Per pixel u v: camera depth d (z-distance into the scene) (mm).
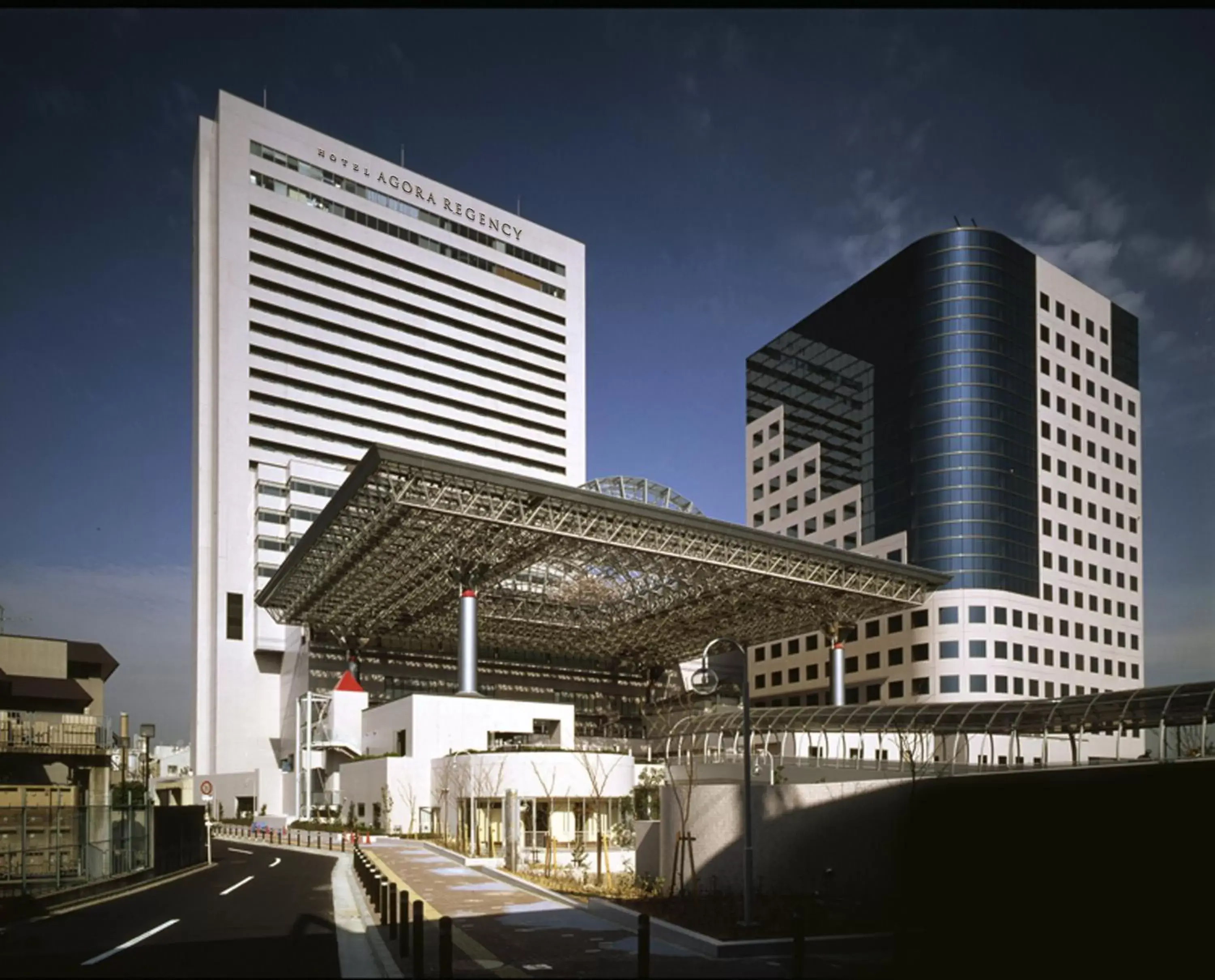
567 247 137250
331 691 91000
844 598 83438
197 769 103875
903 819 22969
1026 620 91500
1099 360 105062
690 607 89188
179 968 16469
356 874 37344
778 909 21922
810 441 110938
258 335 110000
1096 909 18375
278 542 106688
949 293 95625
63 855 32719
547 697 111875
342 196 117875
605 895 26906
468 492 63250
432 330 121625
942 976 15461
